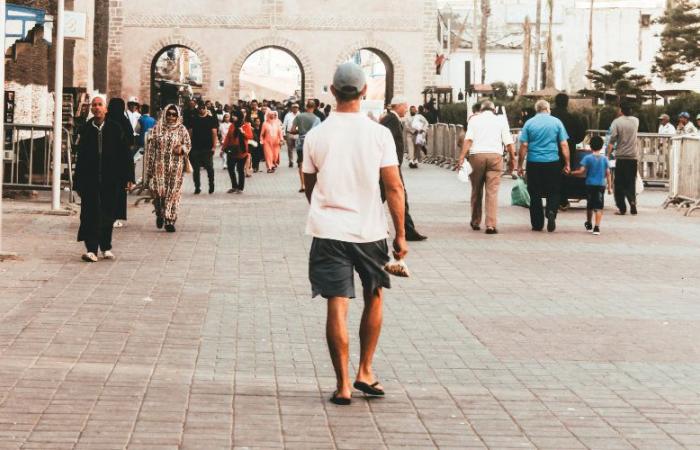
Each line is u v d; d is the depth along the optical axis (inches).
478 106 1170.6
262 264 823.1
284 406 437.7
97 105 808.3
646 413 440.1
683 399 464.1
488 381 490.3
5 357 504.7
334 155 447.5
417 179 1882.4
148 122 1860.2
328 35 3533.5
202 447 381.1
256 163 2043.6
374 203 450.0
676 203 1366.9
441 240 999.6
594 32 5265.8
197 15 3499.0
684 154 1336.1
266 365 509.7
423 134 2249.0
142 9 3481.8
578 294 727.7
